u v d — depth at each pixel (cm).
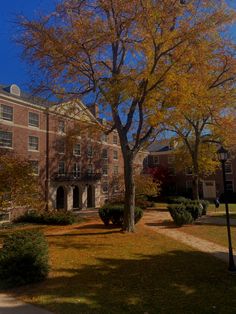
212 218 2200
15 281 718
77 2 1302
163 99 1402
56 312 571
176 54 1340
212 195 4984
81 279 768
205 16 1307
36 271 744
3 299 641
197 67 1463
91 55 1469
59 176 3525
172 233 1517
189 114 1875
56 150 3506
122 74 1400
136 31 1346
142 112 1545
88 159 4103
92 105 1645
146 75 1329
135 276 790
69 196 3681
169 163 5431
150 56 1388
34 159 3181
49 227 1967
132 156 1582
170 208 1808
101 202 4306
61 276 793
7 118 2916
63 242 1277
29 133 3148
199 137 2591
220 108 2006
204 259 976
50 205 3341
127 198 1573
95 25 1306
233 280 755
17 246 769
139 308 583
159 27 1282
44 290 691
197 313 556
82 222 2153
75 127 2125
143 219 2167
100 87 1459
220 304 597
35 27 1348
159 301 617
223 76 1762
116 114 1600
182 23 1290
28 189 1426
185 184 5203
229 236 864
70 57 1382
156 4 1199
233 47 1584
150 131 1616
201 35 1365
